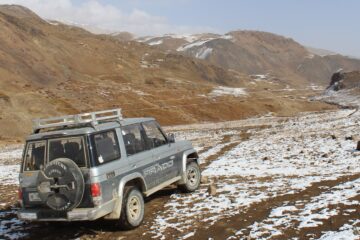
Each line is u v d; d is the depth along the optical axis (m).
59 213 8.83
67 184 8.58
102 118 9.82
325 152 20.12
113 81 132.75
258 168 17.45
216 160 21.80
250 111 106.62
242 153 23.89
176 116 94.38
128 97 105.56
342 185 11.96
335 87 184.38
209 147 29.91
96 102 96.00
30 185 9.20
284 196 11.45
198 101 111.50
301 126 42.91
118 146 9.72
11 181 19.64
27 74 109.19
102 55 178.50
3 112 68.50
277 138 31.22
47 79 112.88
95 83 119.19
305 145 23.83
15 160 31.98
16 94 81.88
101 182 8.80
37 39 145.12
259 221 9.34
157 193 13.12
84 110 87.00
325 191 11.54
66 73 127.75
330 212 9.36
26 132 64.19
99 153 9.04
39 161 9.24
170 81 145.75
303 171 15.54
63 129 9.51
